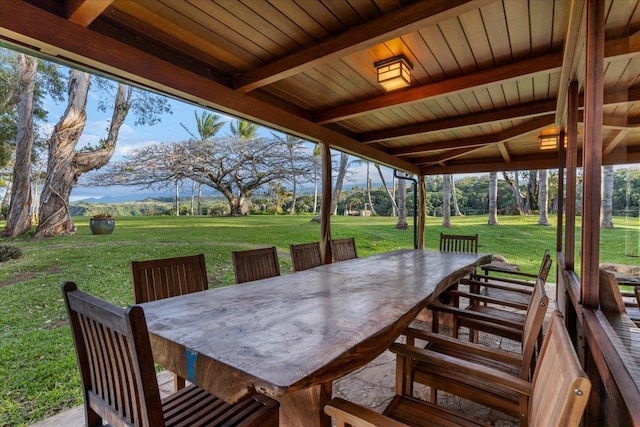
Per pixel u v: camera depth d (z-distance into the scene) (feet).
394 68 6.95
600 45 4.22
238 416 3.70
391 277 7.74
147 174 35.65
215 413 3.76
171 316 4.74
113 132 26.78
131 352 2.74
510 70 7.22
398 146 15.88
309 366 3.19
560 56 6.67
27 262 18.20
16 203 22.44
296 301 5.59
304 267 9.77
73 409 6.54
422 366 4.95
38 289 14.71
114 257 20.22
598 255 4.38
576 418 1.96
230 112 8.16
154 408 2.78
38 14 4.58
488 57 6.99
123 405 3.11
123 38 5.86
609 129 4.28
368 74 7.98
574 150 7.34
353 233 35.63
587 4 4.29
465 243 14.10
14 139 23.76
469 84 7.73
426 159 18.66
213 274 19.67
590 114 4.37
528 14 5.43
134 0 5.12
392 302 5.54
